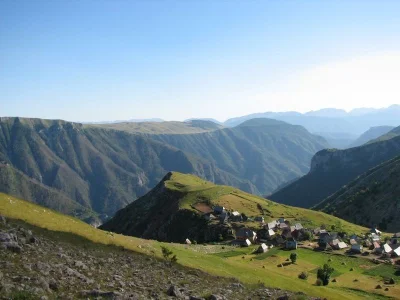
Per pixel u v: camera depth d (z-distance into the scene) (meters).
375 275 113.94
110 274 37.66
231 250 140.75
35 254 36.00
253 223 194.12
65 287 27.31
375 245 157.00
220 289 45.44
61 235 58.03
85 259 43.38
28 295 22.23
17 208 64.06
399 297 90.94
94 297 26.31
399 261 132.50
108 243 65.00
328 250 149.88
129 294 29.52
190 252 96.94
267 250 145.38
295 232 174.62
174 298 32.97
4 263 29.08
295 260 123.50
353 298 83.50
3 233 37.31
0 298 20.78
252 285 57.09
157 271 49.44
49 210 78.25
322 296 75.50
